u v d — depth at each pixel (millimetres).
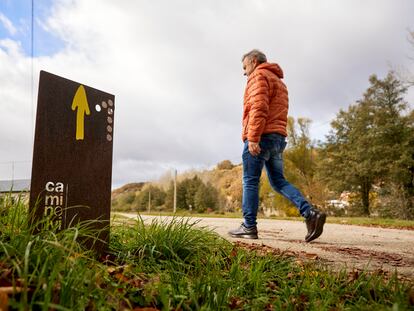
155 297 1564
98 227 2168
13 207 1988
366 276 2104
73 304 1225
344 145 30516
